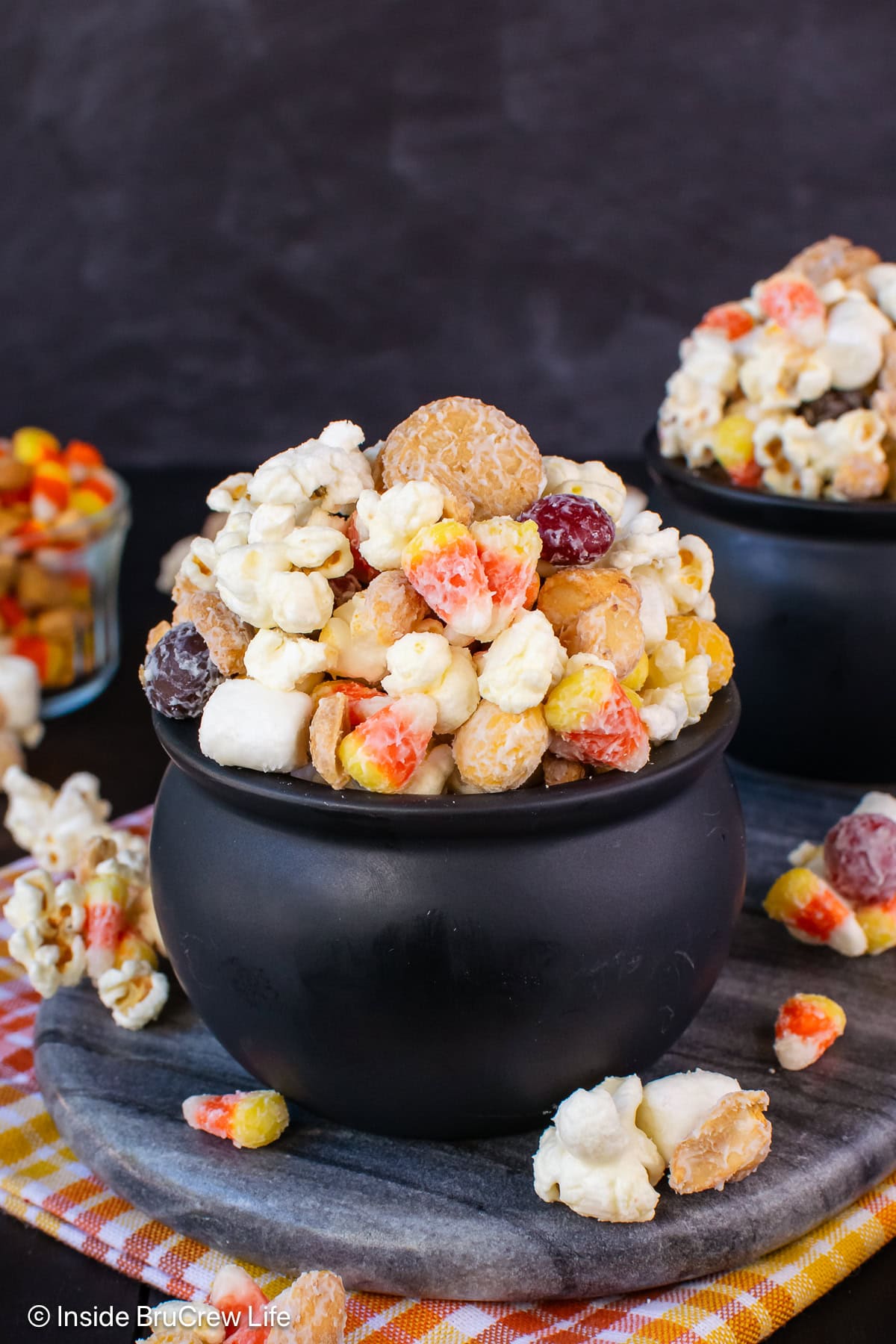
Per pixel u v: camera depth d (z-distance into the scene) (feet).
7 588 2.83
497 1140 1.99
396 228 4.43
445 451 1.95
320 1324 1.84
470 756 1.86
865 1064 2.07
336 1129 2.01
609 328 4.49
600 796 1.87
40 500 2.90
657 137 4.31
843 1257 1.94
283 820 1.90
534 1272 1.89
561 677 1.89
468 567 1.86
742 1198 1.93
